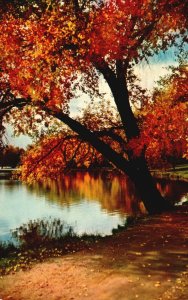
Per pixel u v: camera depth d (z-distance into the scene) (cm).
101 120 2592
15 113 2325
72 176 8806
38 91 1633
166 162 2525
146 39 1839
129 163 2273
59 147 2519
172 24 1706
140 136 2080
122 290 943
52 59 1552
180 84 2170
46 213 3469
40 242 2089
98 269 1139
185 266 1066
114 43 1603
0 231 2655
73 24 1505
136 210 3312
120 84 2206
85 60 1652
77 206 3800
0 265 1355
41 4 1585
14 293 1040
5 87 1817
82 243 1623
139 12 1559
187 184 5225
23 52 1594
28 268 1265
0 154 2142
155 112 2123
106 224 2762
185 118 2119
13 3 1590
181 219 1802
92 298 926
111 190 5194
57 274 1154
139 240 1438
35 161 2566
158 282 963
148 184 2241
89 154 2750
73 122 2241
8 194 5347
